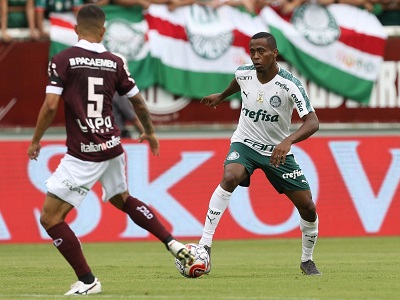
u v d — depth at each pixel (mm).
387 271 32344
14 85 54688
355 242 49969
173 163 52500
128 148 52000
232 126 55500
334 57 55938
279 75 28734
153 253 44281
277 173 29312
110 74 23812
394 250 44719
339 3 56688
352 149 53438
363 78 56125
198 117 55281
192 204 52594
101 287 26281
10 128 54688
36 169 52000
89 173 23422
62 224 23562
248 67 29469
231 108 55594
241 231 52750
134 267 35219
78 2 54875
